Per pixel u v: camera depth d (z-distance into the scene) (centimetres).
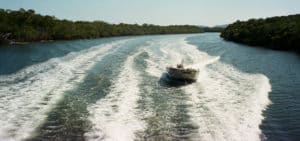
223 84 2400
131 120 1594
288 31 5406
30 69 3148
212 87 2306
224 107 1811
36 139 1380
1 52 5097
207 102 1920
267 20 7794
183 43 6450
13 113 1695
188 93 2145
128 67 3105
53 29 8619
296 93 2186
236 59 3888
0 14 8350
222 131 1448
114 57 3875
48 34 8431
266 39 5906
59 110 1752
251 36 6600
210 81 2516
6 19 8281
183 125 1534
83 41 7825
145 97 2033
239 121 1577
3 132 1438
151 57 3875
